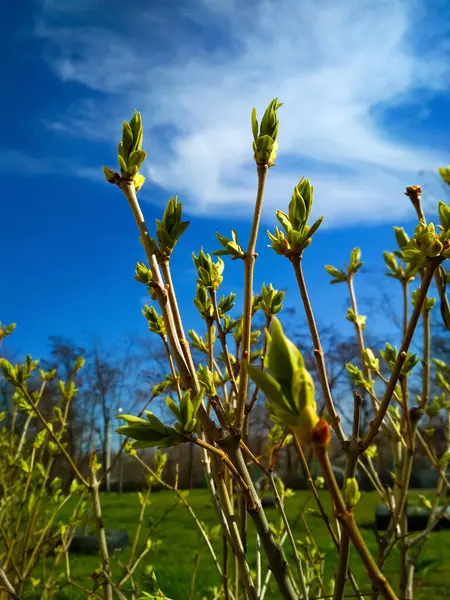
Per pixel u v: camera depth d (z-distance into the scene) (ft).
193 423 0.51
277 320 0.38
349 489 0.55
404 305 1.18
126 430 0.51
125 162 0.60
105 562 1.28
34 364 1.42
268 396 0.36
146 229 0.60
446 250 0.53
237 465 0.54
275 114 0.66
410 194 0.86
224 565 0.95
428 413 1.31
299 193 0.63
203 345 0.99
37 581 1.73
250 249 0.66
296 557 0.88
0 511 1.70
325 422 0.35
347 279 1.30
